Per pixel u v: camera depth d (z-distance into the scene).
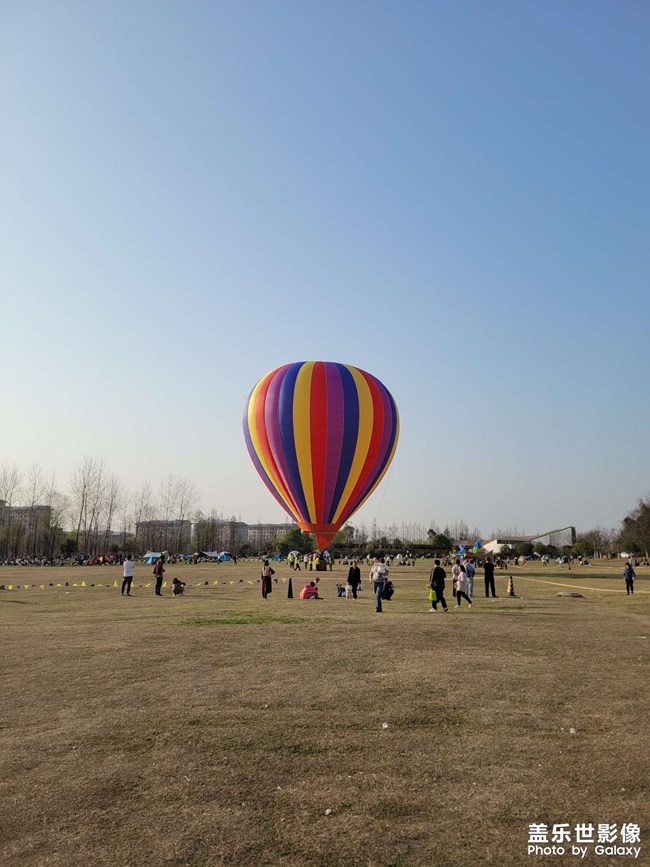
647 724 9.02
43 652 15.15
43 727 9.09
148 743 8.32
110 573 63.62
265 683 11.57
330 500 47.09
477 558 77.94
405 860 5.32
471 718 9.34
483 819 6.05
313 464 46.00
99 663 13.70
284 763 7.56
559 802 6.41
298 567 68.50
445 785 6.86
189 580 47.66
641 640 16.69
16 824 6.05
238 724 9.11
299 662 13.57
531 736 8.50
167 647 15.65
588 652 14.80
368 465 47.19
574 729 8.77
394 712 9.63
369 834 5.77
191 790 6.79
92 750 8.08
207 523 141.50
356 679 11.87
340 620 21.16
